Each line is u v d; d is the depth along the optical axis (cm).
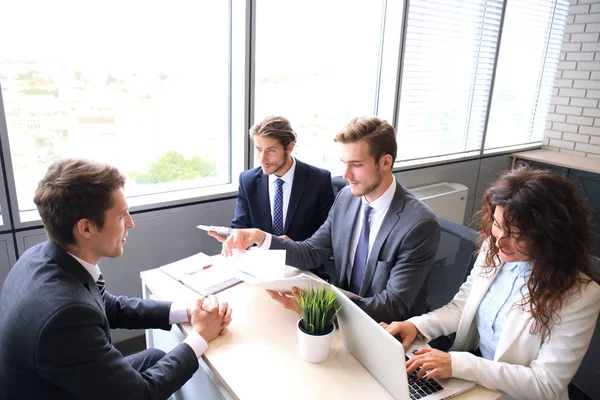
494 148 397
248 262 152
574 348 105
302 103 268
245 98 233
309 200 204
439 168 346
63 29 182
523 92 402
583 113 401
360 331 106
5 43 171
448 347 142
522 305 113
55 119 189
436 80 327
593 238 107
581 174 356
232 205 242
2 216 178
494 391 107
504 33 363
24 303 96
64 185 98
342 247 163
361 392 102
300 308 125
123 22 197
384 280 146
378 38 296
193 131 233
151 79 212
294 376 106
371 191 147
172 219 222
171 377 109
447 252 164
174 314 130
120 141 211
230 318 125
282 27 245
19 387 97
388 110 306
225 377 105
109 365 99
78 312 95
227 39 231
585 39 392
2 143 171
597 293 105
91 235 104
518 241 105
